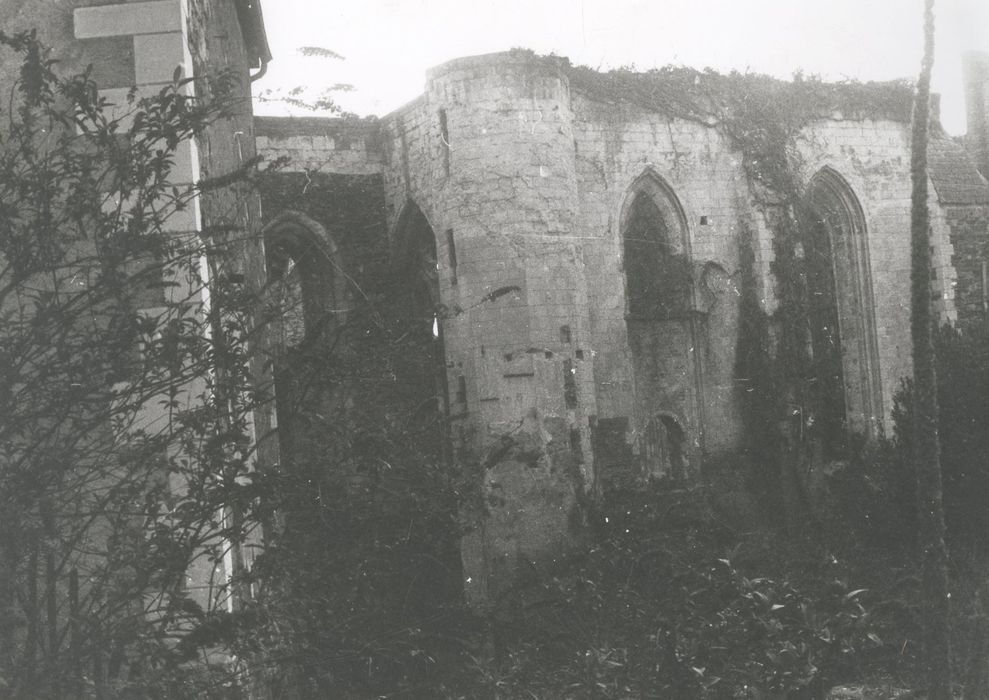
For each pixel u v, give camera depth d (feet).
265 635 23.76
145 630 22.54
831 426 104.22
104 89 31.19
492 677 34.45
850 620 39.78
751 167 99.96
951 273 107.04
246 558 31.86
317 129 97.30
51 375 21.84
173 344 22.52
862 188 105.91
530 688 37.58
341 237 96.68
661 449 97.55
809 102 104.22
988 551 63.77
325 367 25.48
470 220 87.51
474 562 83.20
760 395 97.76
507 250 86.53
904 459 80.38
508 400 85.20
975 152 125.29
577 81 94.84
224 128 44.21
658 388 97.55
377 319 26.91
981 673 31.58
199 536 23.61
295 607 24.30
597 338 92.94
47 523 22.03
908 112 108.58
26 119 22.86
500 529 82.23
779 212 100.01
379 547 26.12
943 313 106.01
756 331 98.58
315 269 95.91
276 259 95.86
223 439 23.12
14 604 22.62
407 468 26.35
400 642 27.17
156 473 25.80
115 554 22.50
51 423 22.80
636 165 96.89
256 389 24.06
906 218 107.55
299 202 95.61
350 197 97.45
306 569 24.63
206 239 24.81
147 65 31.32
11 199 22.67
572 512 83.97
